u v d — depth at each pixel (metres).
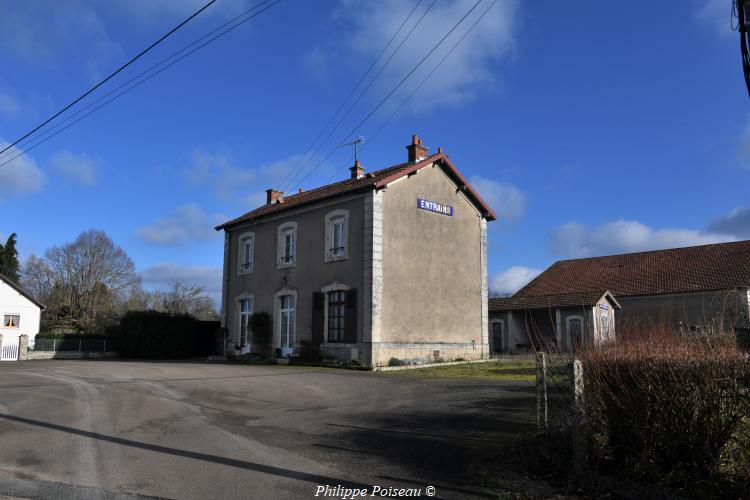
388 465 6.64
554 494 5.48
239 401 11.62
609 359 5.61
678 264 34.72
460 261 23.16
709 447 4.91
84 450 7.39
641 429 5.23
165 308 53.53
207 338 33.25
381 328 19.86
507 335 31.78
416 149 23.14
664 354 5.29
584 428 5.64
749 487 4.72
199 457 7.06
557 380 6.51
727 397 4.86
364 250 20.34
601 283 36.31
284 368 19.98
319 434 8.38
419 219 21.81
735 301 7.18
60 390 13.07
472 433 8.04
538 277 40.50
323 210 22.58
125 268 55.91
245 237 26.95
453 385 13.35
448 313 22.25
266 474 6.32
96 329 48.88
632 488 5.19
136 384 14.34
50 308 51.88
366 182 21.67
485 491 5.67
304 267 23.12
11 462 6.82
